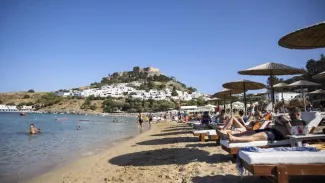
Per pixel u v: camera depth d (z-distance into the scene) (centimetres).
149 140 1625
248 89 1614
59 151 1318
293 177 525
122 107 13475
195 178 600
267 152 459
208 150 972
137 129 3156
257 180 547
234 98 2548
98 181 681
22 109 16712
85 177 742
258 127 783
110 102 14000
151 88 19212
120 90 18575
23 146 1534
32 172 858
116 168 824
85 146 1504
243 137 658
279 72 1089
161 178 639
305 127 629
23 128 3344
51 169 897
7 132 2669
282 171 421
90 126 3912
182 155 920
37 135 2323
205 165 717
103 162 959
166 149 1116
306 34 532
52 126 3884
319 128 1160
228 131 752
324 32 523
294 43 577
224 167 676
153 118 5716
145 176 675
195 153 934
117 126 3919
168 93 17350
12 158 1123
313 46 593
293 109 733
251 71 1076
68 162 1013
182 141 1375
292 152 453
